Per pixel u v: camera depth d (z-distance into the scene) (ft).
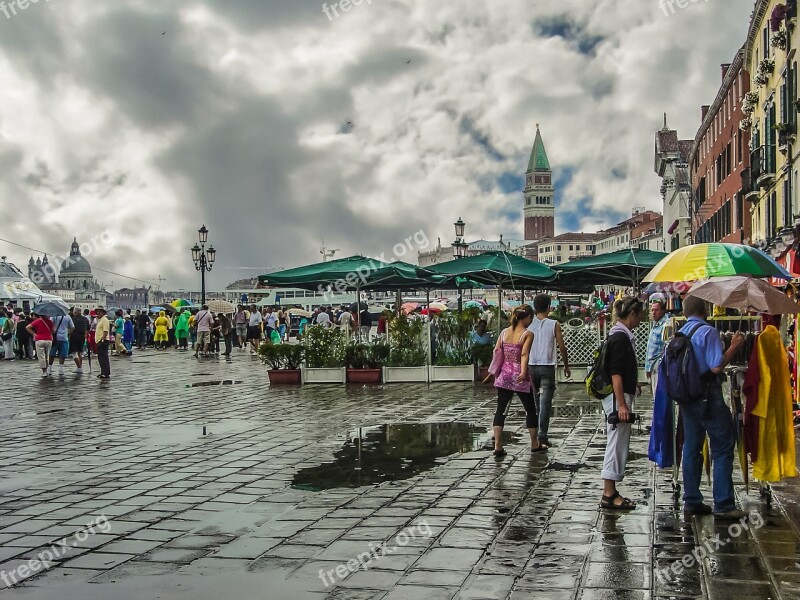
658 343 36.94
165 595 18.94
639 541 22.27
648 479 30.25
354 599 18.38
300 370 72.79
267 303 207.72
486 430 42.75
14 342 126.72
